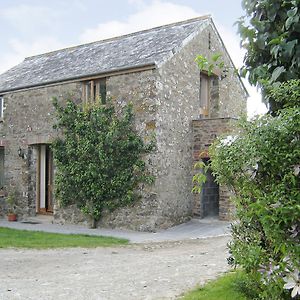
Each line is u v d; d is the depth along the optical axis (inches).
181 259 311.4
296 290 87.8
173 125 499.8
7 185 609.3
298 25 92.4
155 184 469.4
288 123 91.5
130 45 578.6
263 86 100.7
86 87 530.3
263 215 90.9
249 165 95.3
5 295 212.1
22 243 385.1
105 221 501.4
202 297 184.1
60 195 530.9
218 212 555.2
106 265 292.0
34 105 577.9
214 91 593.6
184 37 533.3
